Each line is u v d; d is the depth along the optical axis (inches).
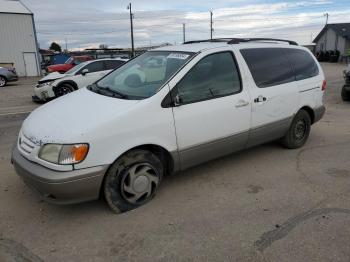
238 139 173.2
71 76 441.7
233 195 154.8
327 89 538.0
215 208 143.3
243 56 177.2
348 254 112.3
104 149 127.4
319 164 191.5
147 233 126.0
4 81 781.9
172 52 169.0
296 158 200.5
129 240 121.9
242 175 176.6
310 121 221.0
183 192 157.9
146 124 137.0
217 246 117.6
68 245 119.6
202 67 157.4
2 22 1213.7
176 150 148.9
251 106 174.1
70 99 158.6
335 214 137.1
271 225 130.0
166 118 142.5
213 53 163.5
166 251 115.6
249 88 174.7
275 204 146.1
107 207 144.3
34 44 1289.4
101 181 129.8
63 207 144.7
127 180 138.6
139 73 165.6
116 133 129.6
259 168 185.6
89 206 145.3
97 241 121.7
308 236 122.3
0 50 1229.7
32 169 125.3
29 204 147.8
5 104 449.1
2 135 265.0
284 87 194.1
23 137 137.8
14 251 116.3
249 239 121.3
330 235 122.7
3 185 165.8
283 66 198.8
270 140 198.1
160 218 135.8
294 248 115.7
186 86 150.3
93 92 162.2
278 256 111.9
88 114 133.9
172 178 173.0
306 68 215.2
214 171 181.5
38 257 113.3
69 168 121.7
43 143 124.8
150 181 145.2
